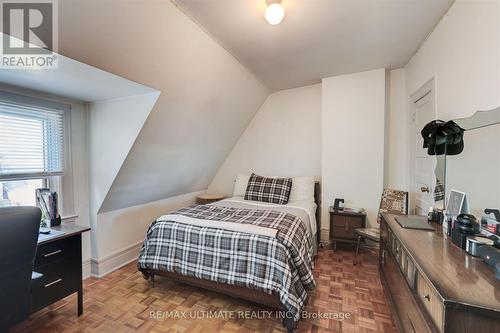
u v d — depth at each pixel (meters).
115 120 2.32
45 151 2.13
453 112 1.79
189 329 1.65
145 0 1.46
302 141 3.67
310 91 3.58
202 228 1.97
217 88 2.69
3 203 1.90
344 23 1.95
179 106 2.40
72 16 1.27
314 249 2.77
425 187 2.36
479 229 1.24
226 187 4.25
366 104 3.04
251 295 1.76
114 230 2.66
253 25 1.94
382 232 2.11
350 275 2.40
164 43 1.78
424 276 0.96
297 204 3.02
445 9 1.82
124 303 1.95
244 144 4.09
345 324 1.68
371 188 3.04
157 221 2.18
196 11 1.74
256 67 2.83
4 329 1.09
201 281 1.95
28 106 2.00
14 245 1.07
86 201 2.48
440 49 1.98
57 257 1.67
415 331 1.11
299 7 1.73
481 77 1.48
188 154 3.12
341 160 3.18
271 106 3.87
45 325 1.69
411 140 2.77
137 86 1.96
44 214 1.88
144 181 2.76
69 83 1.87
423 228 1.60
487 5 1.42
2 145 1.87
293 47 2.34
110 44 1.51
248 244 1.78
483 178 1.36
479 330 0.76
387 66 2.90
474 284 0.88
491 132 1.31
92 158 2.47
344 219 2.93
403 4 1.74
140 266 2.14
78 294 1.80
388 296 1.77
